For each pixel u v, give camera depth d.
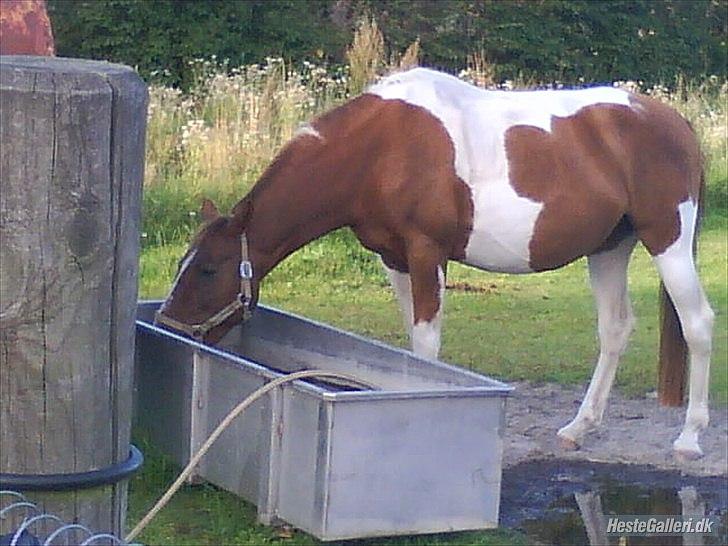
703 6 20.62
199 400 5.10
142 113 2.05
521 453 6.07
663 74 20.03
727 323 8.95
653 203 5.84
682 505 5.44
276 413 4.64
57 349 2.03
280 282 9.70
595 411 6.17
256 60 17.84
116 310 2.06
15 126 1.94
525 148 5.61
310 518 4.48
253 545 4.66
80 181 1.98
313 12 19.02
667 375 6.01
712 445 6.29
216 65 17.00
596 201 5.70
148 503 5.08
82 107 1.96
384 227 5.55
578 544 4.92
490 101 5.71
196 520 4.91
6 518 2.08
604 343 6.16
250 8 17.97
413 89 5.55
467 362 7.73
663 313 5.98
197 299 5.44
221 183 10.98
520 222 5.59
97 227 2.00
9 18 6.66
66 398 2.05
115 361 2.08
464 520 4.65
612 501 5.45
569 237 5.70
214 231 5.46
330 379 5.27
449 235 5.52
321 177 5.46
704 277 10.30
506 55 19.42
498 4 19.45
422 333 5.52
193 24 17.70
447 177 5.46
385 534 4.52
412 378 5.06
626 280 6.19
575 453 6.10
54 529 2.08
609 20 19.77
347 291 9.58
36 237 1.98
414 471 4.52
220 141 11.34
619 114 5.84
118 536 2.17
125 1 17.55
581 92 5.92
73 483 2.07
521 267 5.75
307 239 5.59
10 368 2.03
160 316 5.44
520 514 5.25
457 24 19.34
